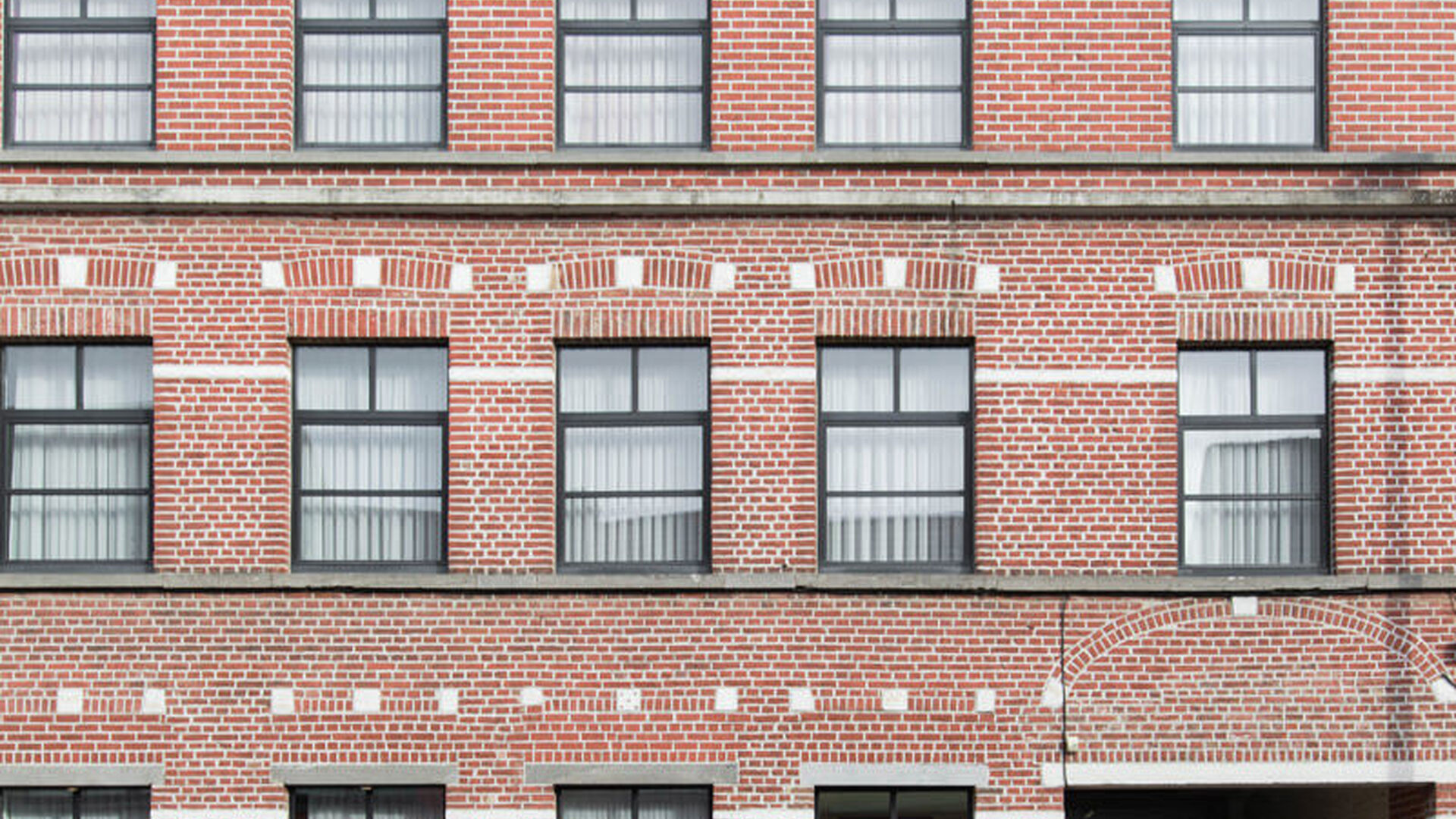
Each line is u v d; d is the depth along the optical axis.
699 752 20.16
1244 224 20.77
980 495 20.50
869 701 20.20
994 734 20.19
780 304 20.66
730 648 20.27
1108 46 21.08
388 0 21.55
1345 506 20.53
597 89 21.42
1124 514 20.47
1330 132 21.12
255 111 20.95
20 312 20.56
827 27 21.47
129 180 20.78
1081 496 20.48
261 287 20.62
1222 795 24.44
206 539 20.39
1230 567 20.73
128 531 20.78
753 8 21.11
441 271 20.67
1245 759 20.17
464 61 21.09
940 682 20.23
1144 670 20.27
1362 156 20.88
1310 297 20.69
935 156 20.81
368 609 20.27
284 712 20.14
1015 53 21.08
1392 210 20.69
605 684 20.22
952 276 20.67
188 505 20.42
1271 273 20.69
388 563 20.78
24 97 21.44
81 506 20.83
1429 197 20.58
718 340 20.62
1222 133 21.42
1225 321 20.66
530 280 20.67
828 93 21.42
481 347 20.62
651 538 20.80
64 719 20.09
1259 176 20.92
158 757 20.08
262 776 20.08
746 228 20.72
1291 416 20.88
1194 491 20.84
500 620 20.28
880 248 20.70
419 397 20.94
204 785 20.06
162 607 20.23
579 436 20.91
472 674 20.22
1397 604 20.34
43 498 20.83
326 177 20.83
